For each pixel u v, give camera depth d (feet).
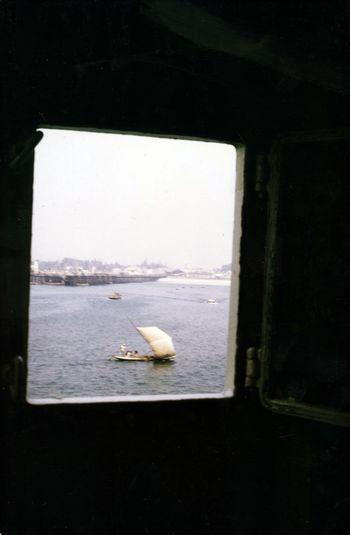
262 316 6.21
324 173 6.08
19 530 5.81
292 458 6.43
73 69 5.97
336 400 6.10
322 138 5.70
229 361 6.53
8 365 5.57
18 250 5.57
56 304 167.73
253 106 6.41
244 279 6.31
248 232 6.31
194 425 6.32
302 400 6.07
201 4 5.80
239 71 6.40
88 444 6.01
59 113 5.90
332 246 6.18
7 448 5.75
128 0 6.11
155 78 6.19
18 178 5.57
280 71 6.42
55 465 5.91
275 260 6.00
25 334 5.60
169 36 6.21
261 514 6.45
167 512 6.26
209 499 6.37
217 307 182.19
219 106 6.34
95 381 76.74
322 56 6.19
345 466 6.29
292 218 6.06
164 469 6.25
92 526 6.04
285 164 6.01
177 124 6.23
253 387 6.30
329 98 6.45
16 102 5.74
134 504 6.17
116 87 6.07
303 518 6.39
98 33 6.06
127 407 6.12
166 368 87.35
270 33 6.05
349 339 6.20
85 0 6.03
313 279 6.15
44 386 72.64
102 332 118.21
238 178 6.52
